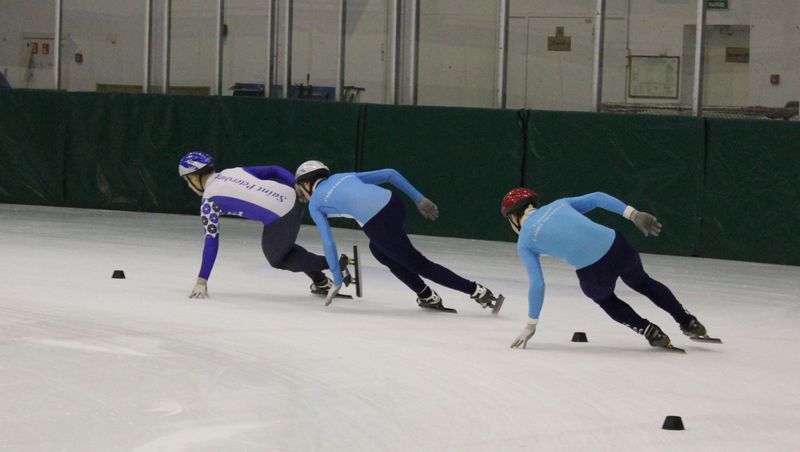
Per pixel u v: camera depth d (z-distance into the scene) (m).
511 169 21.33
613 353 10.48
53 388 8.66
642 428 7.70
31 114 25.22
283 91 24.30
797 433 7.65
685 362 10.12
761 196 19.45
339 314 12.41
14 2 27.30
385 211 12.43
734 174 19.66
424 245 20.38
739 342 11.34
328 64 24.30
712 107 23.62
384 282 15.13
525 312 12.94
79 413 7.91
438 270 12.52
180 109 24.27
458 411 8.12
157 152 24.45
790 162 19.23
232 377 9.13
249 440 7.28
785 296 15.20
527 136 21.20
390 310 12.78
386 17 23.72
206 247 13.21
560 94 24.33
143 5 26.00
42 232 20.06
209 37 25.12
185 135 24.23
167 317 11.87
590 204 10.63
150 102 24.47
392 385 8.93
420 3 24.02
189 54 25.30
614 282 10.45
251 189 13.17
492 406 8.28
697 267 18.47
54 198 25.17
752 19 23.53
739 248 19.66
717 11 23.67
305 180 12.67
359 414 8.00
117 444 7.14
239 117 23.69
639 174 20.36
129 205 24.69
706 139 19.88
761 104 23.64
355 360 9.89
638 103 24.02
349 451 7.06
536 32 24.34
